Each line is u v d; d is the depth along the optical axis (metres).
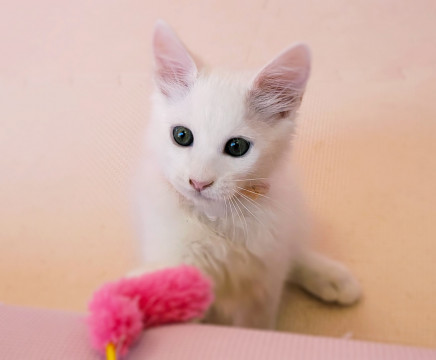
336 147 0.61
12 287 0.55
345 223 0.57
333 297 0.53
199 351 0.36
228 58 0.69
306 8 0.76
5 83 0.70
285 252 0.51
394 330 0.51
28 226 0.59
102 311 0.37
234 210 0.47
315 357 0.36
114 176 0.62
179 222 0.48
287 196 0.50
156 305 0.40
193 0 0.79
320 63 0.68
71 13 0.79
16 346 0.37
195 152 0.45
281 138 0.47
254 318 0.53
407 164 0.60
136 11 0.78
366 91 0.65
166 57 0.47
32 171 0.63
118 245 0.57
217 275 0.50
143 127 0.60
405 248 0.55
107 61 0.71
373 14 0.74
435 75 0.66
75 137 0.65
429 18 0.73
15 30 0.77
